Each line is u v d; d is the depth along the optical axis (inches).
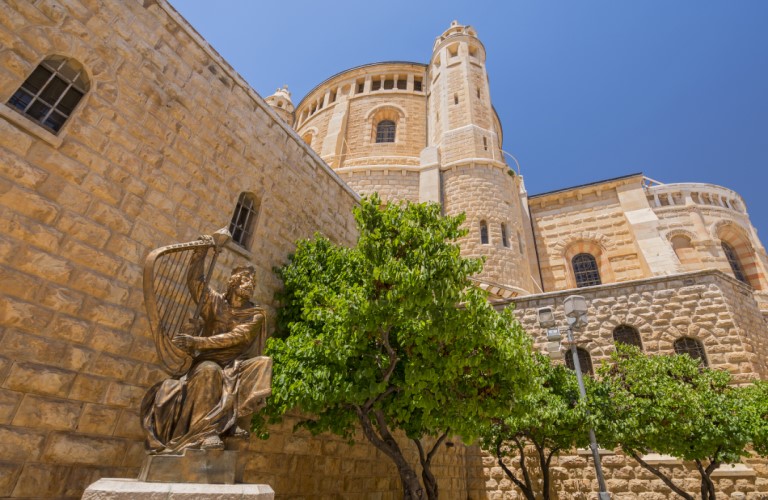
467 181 920.3
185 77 333.7
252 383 168.1
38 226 227.5
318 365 284.2
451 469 558.3
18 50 235.3
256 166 391.5
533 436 420.5
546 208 1069.1
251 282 190.5
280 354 305.9
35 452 205.9
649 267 847.7
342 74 1371.8
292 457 356.5
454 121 1050.7
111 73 279.1
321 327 327.0
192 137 330.0
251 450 319.9
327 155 1115.9
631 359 405.7
